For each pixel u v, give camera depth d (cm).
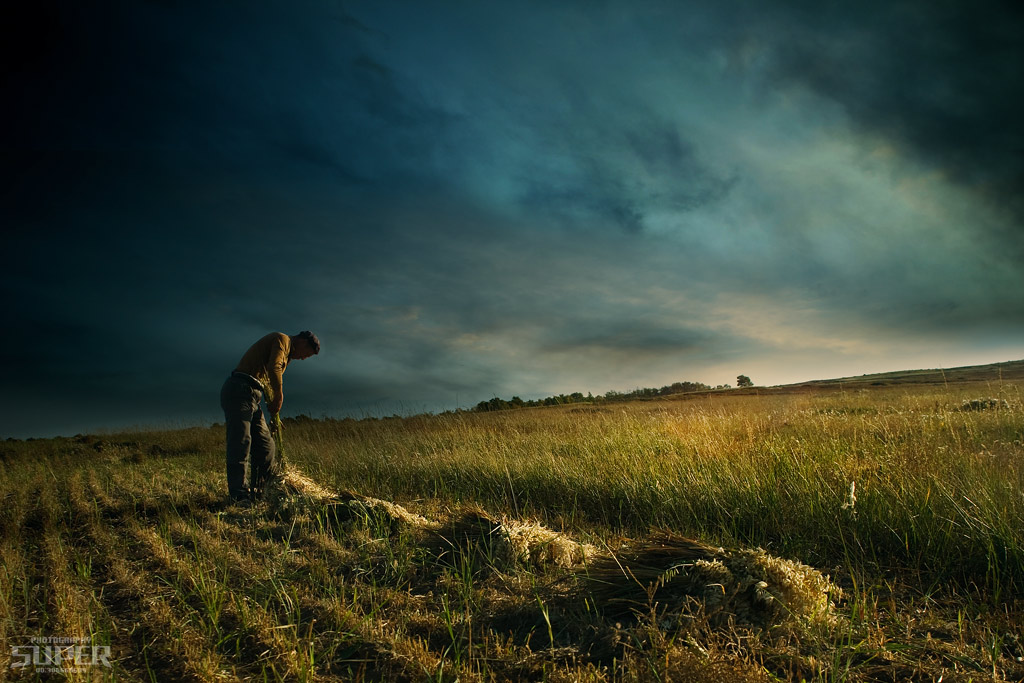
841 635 257
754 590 272
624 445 758
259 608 305
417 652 257
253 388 613
